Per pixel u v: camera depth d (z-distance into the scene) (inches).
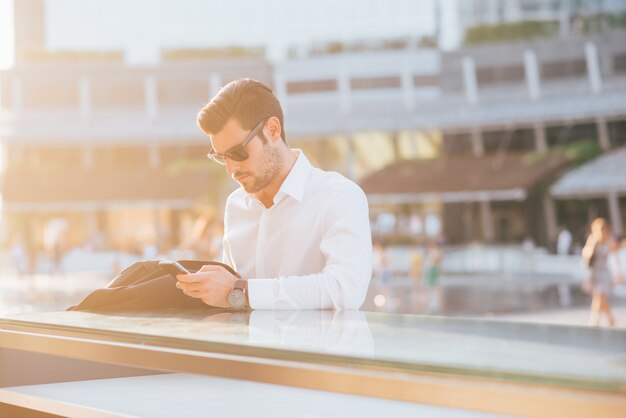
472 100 1815.9
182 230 1711.4
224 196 1804.9
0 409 53.2
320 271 73.5
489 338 36.5
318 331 41.1
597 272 453.4
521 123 1738.4
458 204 1652.3
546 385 26.8
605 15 1795.0
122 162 1863.9
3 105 1887.3
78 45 1951.3
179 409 45.1
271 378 33.9
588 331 38.6
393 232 1663.4
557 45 1795.0
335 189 72.2
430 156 1788.9
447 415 40.6
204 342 37.8
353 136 1833.2
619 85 1742.1
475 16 1859.0
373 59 1897.1
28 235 1824.6
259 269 76.7
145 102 1913.1
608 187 1560.0
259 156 69.6
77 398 49.0
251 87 68.9
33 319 52.8
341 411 42.9
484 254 1323.8
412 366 30.1
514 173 1622.8
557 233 1608.0
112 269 1339.8
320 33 1947.6
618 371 27.2
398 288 1029.2
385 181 1667.1
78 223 1823.3
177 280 62.8
